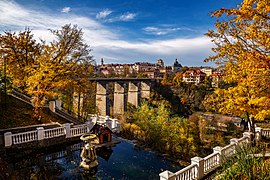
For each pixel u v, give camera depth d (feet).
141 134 59.57
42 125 48.26
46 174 32.94
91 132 46.57
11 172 32.19
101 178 33.06
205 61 31.96
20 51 69.67
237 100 33.01
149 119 70.74
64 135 44.57
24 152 38.42
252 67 23.26
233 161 20.56
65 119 59.77
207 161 29.43
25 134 39.06
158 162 42.22
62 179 31.83
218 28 27.66
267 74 24.99
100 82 192.13
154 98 243.19
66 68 59.36
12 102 57.41
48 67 53.78
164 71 442.50
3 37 66.13
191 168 26.86
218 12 22.50
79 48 65.36
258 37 23.00
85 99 89.66
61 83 54.85
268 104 27.35
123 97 219.00
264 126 58.44
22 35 69.21
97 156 41.09
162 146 55.36
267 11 20.43
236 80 34.01
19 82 64.75
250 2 21.50
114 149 45.83
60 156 39.93
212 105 49.47
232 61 30.66
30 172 33.30
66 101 83.46
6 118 48.21
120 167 37.42
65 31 64.18
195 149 66.08
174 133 66.49
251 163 17.24
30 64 68.49
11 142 37.19
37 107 51.72
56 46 61.00
